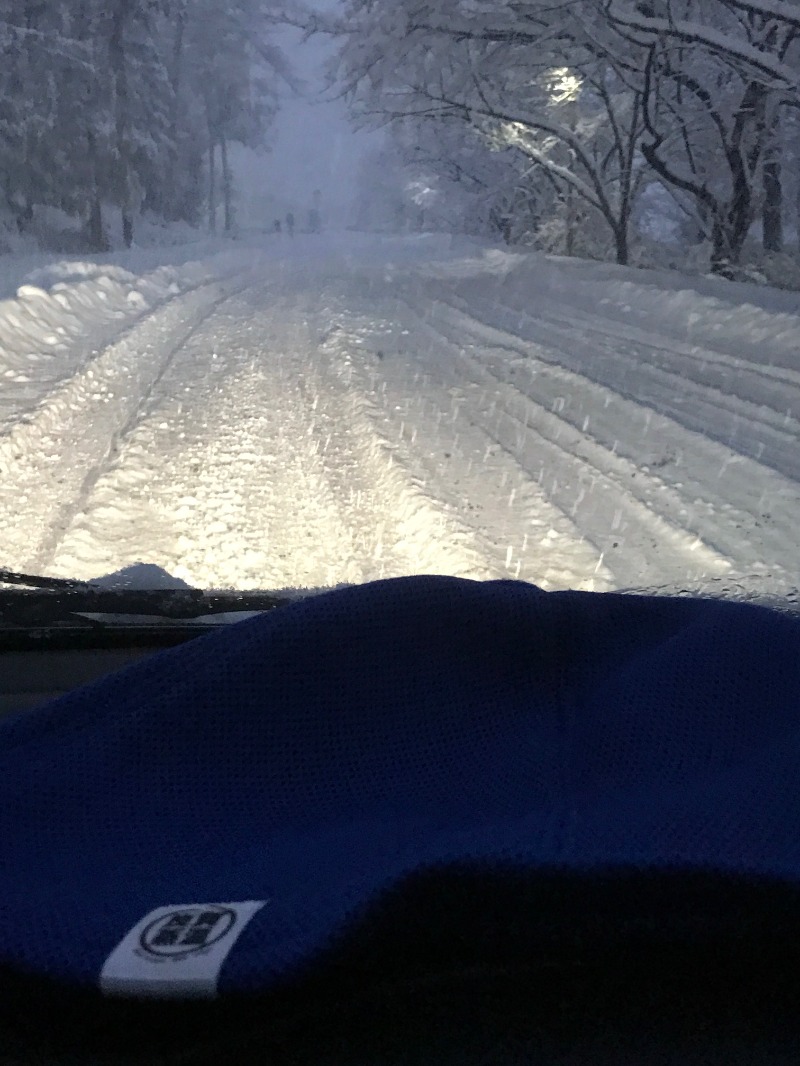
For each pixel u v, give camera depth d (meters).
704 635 1.49
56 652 2.33
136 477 5.97
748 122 19.70
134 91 37.12
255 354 10.94
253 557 4.62
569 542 4.89
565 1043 1.03
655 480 6.09
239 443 6.88
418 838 1.08
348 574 4.37
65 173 35.38
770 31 18.69
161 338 12.20
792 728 1.31
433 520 5.12
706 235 23.34
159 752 1.34
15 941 0.96
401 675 1.43
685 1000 1.05
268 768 1.33
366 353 10.93
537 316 14.50
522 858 0.93
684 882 0.93
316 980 0.92
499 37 19.86
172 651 1.53
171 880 1.09
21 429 7.00
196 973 0.90
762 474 6.21
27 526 5.09
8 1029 1.02
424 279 21.98
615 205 25.30
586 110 24.12
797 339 10.88
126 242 42.09
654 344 11.52
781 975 1.05
